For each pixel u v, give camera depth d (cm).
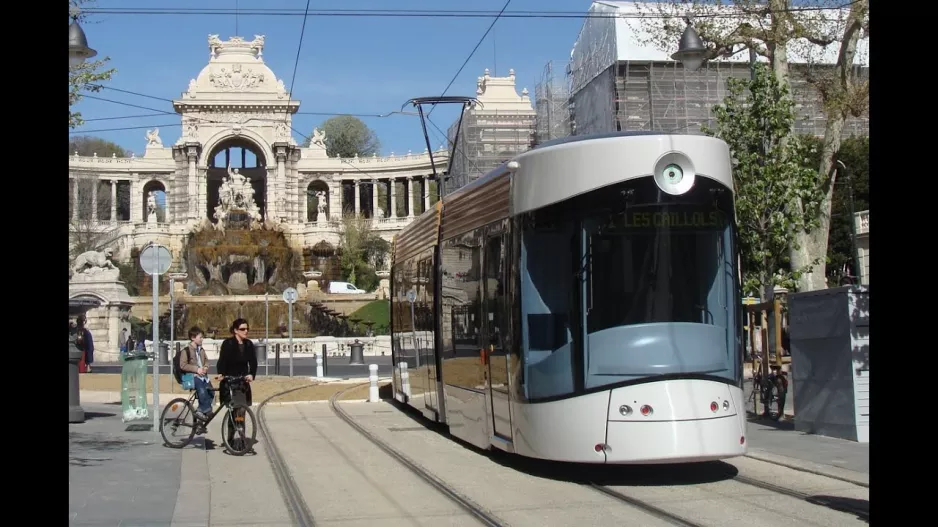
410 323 2166
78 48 1659
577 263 1189
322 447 1686
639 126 6109
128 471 1365
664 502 1052
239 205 9800
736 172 1977
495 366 1371
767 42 2364
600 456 1146
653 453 1130
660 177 1193
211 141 12269
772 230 1934
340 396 2927
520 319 1255
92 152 14775
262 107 12369
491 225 1409
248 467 1452
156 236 11269
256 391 3172
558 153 1235
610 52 6256
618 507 1040
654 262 1180
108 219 12294
